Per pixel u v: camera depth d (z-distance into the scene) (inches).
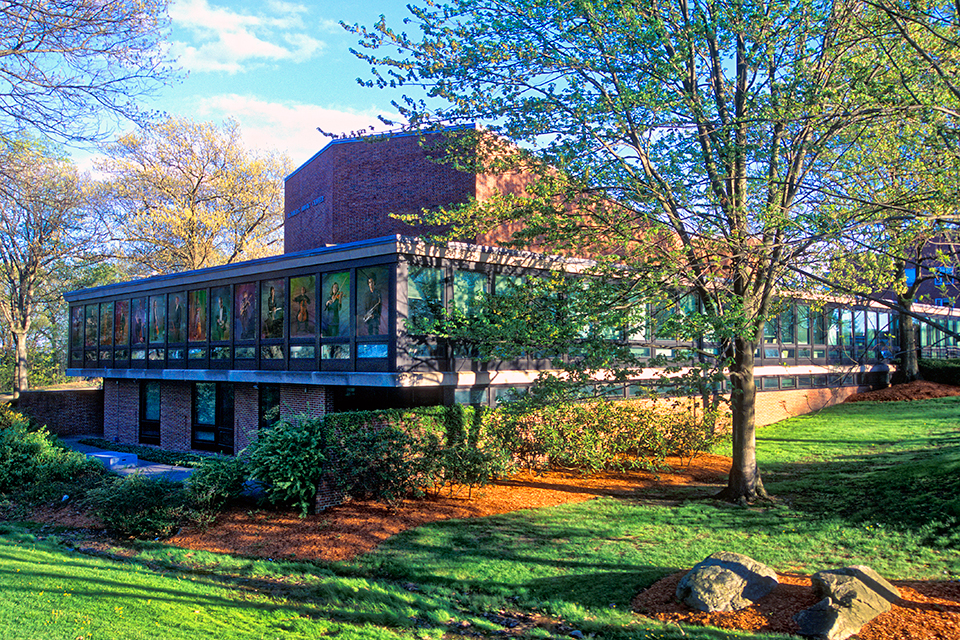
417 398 717.3
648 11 508.7
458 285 670.5
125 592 350.6
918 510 469.4
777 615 312.3
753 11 499.2
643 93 480.4
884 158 540.1
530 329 539.5
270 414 645.3
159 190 1625.2
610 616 345.4
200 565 441.4
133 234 1660.9
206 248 1620.3
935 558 387.2
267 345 777.6
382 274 635.5
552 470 735.1
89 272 1943.9
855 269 609.9
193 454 891.4
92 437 1124.5
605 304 530.9
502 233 848.9
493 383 692.1
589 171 532.1
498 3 540.7
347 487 581.3
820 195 542.9
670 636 310.3
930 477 532.7
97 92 557.9
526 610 367.2
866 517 483.5
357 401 733.3
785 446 849.5
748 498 572.7
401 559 445.4
